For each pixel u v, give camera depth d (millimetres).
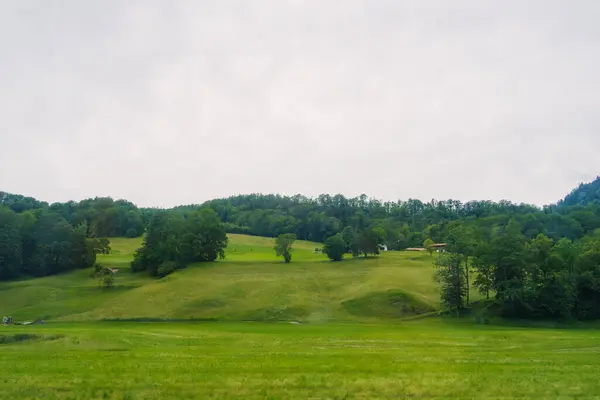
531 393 25125
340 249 145875
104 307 102625
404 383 26844
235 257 162625
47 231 140750
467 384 26734
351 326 77688
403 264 137000
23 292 114312
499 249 94250
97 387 25859
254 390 25391
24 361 33938
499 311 92000
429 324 85125
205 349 42219
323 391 25250
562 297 88875
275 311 96750
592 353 40500
